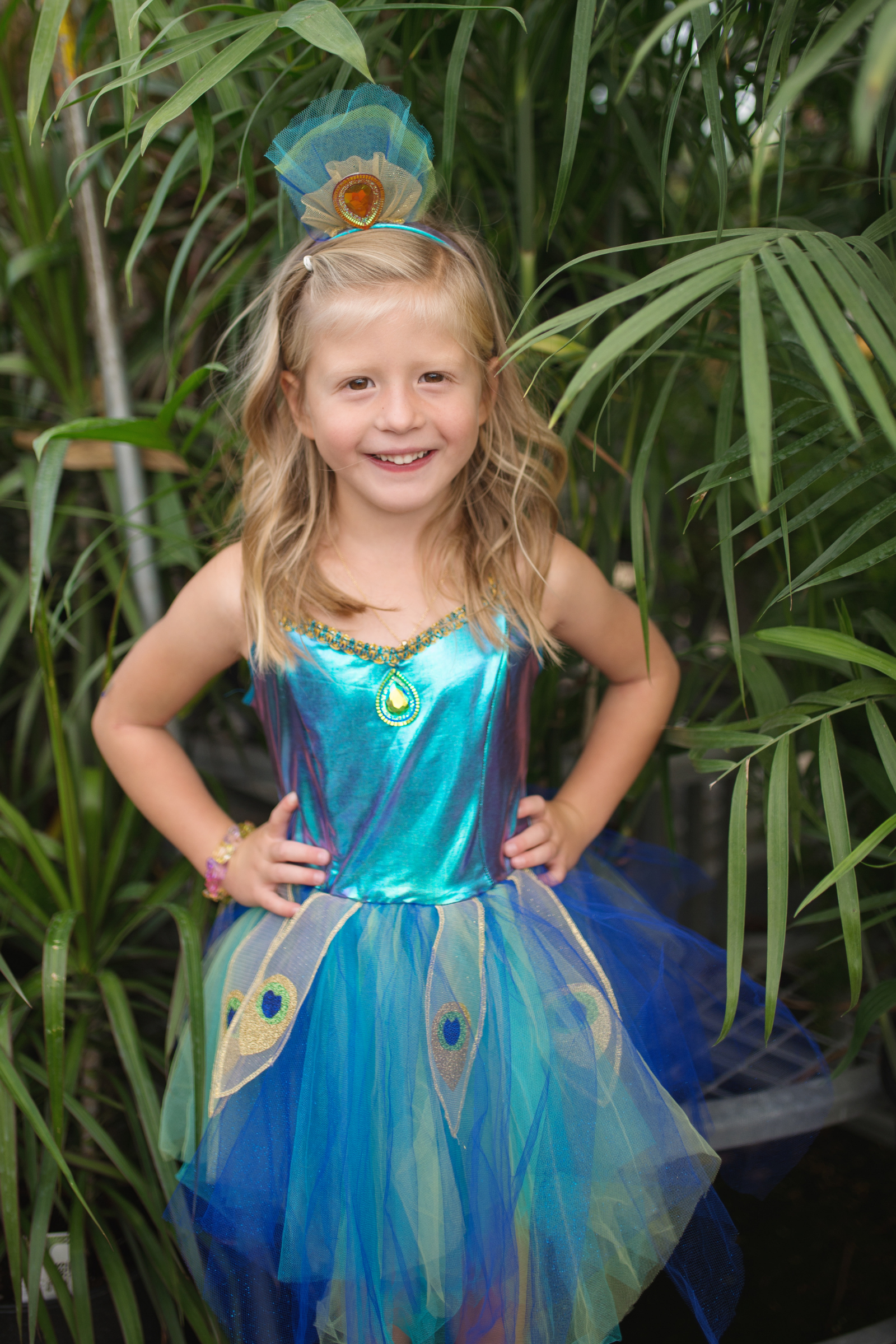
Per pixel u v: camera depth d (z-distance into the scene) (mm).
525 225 1046
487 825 913
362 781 893
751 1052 1155
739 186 1230
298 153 800
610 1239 827
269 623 898
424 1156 804
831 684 1193
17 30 1414
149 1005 1177
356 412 811
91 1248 1027
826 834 1072
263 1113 860
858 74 1111
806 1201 1322
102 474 1256
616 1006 887
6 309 1417
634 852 1158
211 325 1483
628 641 1005
